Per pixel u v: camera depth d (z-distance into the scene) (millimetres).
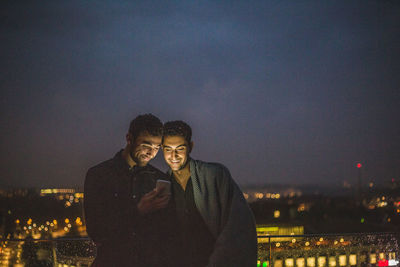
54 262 2764
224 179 2125
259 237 2975
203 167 2125
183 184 2168
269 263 2955
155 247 2027
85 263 2762
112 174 2066
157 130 2051
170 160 2084
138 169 2102
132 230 1974
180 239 2094
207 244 2104
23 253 2777
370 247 3125
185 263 2059
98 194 2016
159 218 2074
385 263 3125
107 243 1977
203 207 2078
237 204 2111
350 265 3049
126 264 1964
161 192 1992
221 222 2096
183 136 2070
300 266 2992
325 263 3027
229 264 2002
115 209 1998
